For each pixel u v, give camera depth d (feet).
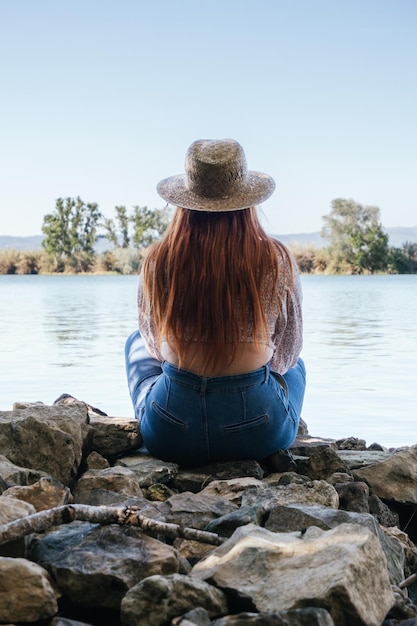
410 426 19.36
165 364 10.45
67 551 7.12
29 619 6.49
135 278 160.15
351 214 176.04
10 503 7.70
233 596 6.56
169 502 8.95
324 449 10.91
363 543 6.81
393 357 33.96
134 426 11.25
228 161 9.90
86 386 25.21
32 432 10.27
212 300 9.89
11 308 71.00
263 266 9.96
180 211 10.28
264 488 9.19
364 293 98.68
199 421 10.27
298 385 11.32
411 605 7.01
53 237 181.57
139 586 6.36
